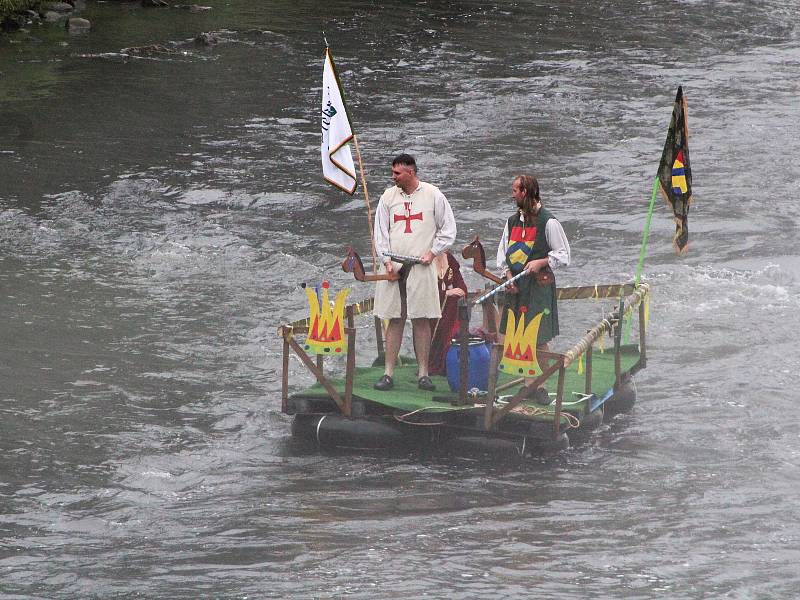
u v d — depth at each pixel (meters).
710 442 37.00
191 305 52.00
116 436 37.69
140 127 84.62
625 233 62.75
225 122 86.56
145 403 40.69
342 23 125.56
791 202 67.81
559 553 28.94
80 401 40.69
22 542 30.06
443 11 133.50
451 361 36.62
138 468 35.19
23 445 36.84
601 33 121.69
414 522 31.06
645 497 32.78
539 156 77.81
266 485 33.94
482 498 32.84
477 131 84.06
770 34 122.06
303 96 94.44
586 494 33.06
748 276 55.50
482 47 113.75
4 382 42.28
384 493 33.22
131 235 62.44
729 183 71.44
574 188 70.94
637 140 81.56
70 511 32.19
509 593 26.59
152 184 71.62
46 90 94.88
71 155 77.56
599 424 37.34
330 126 39.69
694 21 128.88
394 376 39.22
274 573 27.89
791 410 39.81
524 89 96.81
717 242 61.03
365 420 36.56
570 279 55.34
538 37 119.06
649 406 40.25
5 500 32.78
